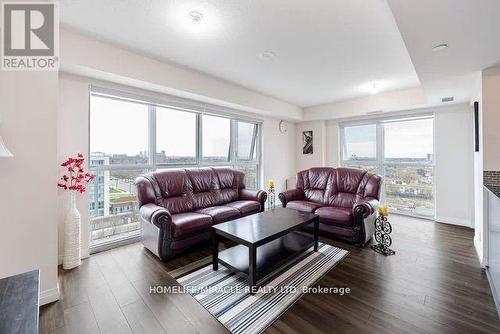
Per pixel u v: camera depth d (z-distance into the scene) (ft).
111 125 10.23
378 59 9.48
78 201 8.68
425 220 13.88
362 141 17.02
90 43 7.95
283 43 8.21
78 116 8.75
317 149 18.37
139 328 5.22
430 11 4.96
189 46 8.50
